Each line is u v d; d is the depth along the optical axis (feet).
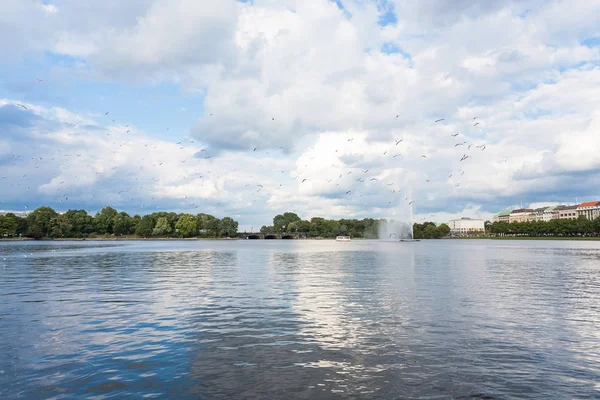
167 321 81.87
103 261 256.93
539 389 49.47
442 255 325.62
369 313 88.84
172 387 49.78
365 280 148.66
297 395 47.70
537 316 85.71
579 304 99.14
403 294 114.73
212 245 643.04
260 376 53.11
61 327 77.05
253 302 102.78
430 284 136.56
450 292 118.11
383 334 71.92
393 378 52.49
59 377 52.70
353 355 60.90
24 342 67.21
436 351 62.64
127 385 50.37
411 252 384.47
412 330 74.54
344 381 51.52
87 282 144.97
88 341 67.77
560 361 58.54
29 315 87.56
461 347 64.59
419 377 52.80
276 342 67.31
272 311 91.40
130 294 116.26
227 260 268.00
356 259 276.62
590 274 169.27
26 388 49.44
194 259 278.26
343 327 76.74
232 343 66.80
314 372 54.44
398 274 170.71
